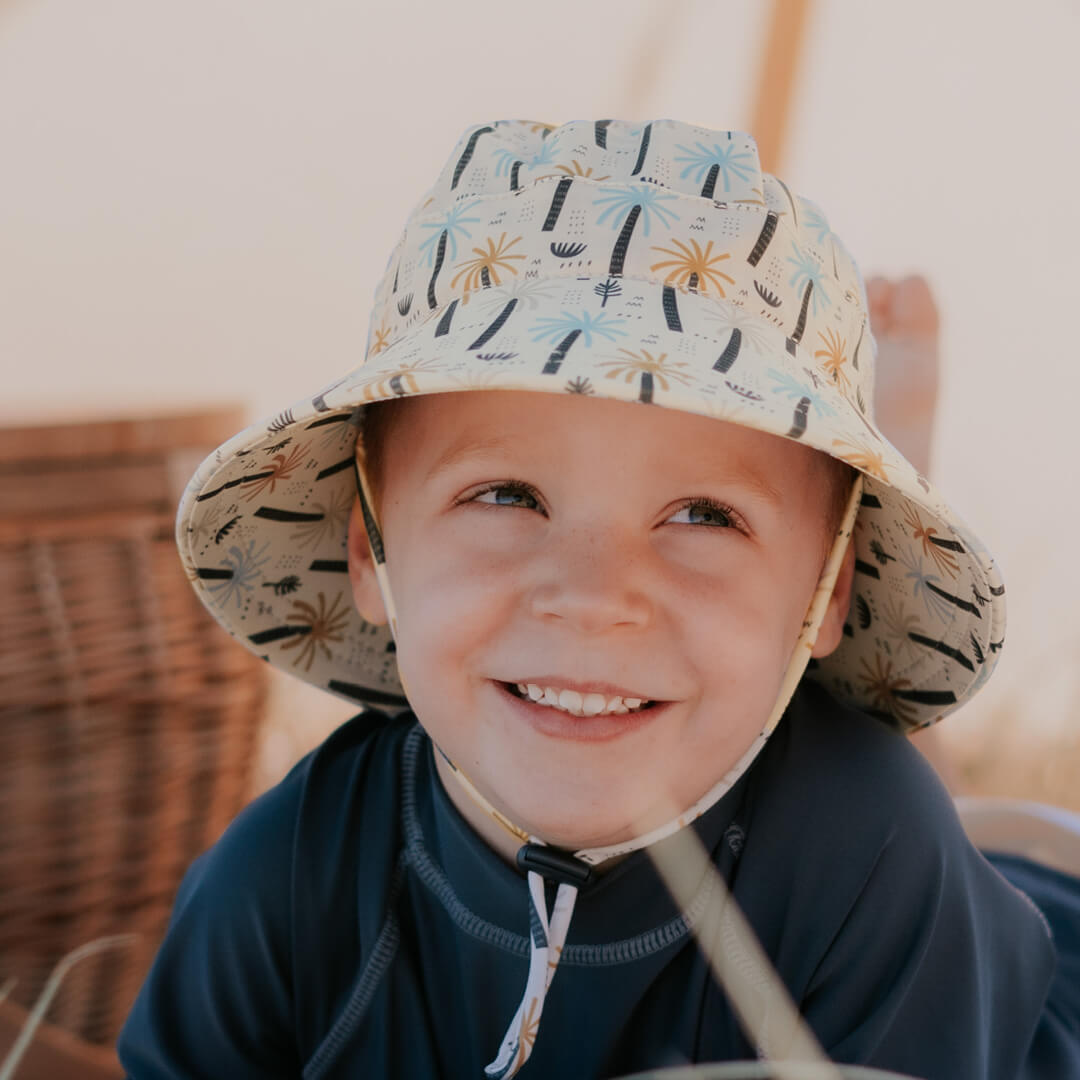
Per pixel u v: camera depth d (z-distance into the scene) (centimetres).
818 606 108
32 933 150
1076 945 142
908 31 254
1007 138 271
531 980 99
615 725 99
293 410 93
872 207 269
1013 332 279
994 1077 108
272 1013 118
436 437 102
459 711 103
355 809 122
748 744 104
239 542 116
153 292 235
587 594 93
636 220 96
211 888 119
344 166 246
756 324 94
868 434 95
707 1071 76
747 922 107
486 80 249
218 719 156
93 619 145
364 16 240
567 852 104
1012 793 234
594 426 95
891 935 104
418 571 104
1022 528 266
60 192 226
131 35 226
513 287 96
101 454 143
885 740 116
